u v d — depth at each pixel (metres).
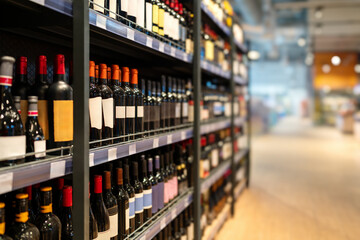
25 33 1.53
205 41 2.84
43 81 1.25
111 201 1.53
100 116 1.41
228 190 3.86
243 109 4.78
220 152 3.56
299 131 15.86
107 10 1.41
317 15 10.89
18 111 1.15
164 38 1.96
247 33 11.23
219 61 3.27
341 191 4.95
